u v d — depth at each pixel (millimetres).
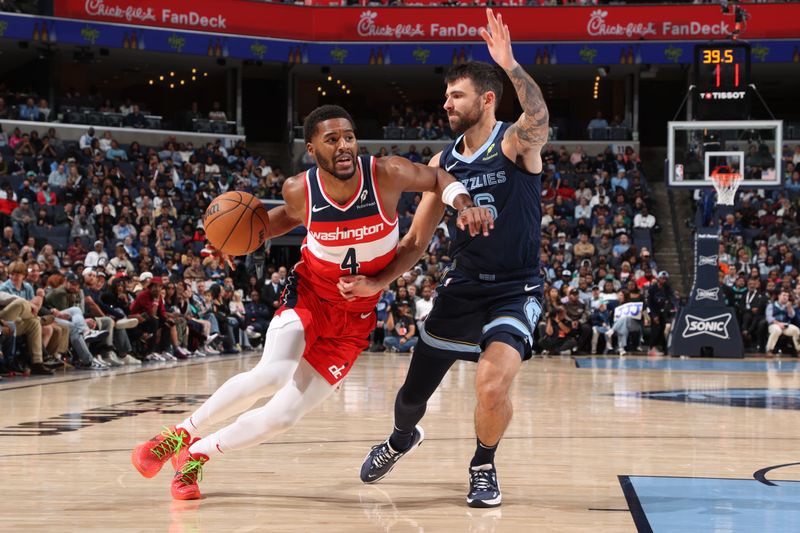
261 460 4348
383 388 8320
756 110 25859
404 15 21828
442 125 23094
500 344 3387
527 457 4469
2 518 3068
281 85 24969
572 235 18094
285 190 3445
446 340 3588
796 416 6273
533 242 3572
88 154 18734
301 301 3471
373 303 3521
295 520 3092
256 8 21469
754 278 15008
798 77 23719
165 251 15492
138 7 20453
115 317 11148
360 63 21875
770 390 8352
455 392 8016
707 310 13695
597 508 3291
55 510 3205
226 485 3721
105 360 10859
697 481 3811
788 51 20797
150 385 8375
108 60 22484
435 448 4773
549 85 25078
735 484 3738
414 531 2941
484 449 3389
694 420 6023
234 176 19719
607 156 20641
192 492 3414
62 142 19312
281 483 3775
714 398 7574
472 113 3496
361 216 3305
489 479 3375
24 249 12148
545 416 6242
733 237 17016
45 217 15875
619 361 12773
